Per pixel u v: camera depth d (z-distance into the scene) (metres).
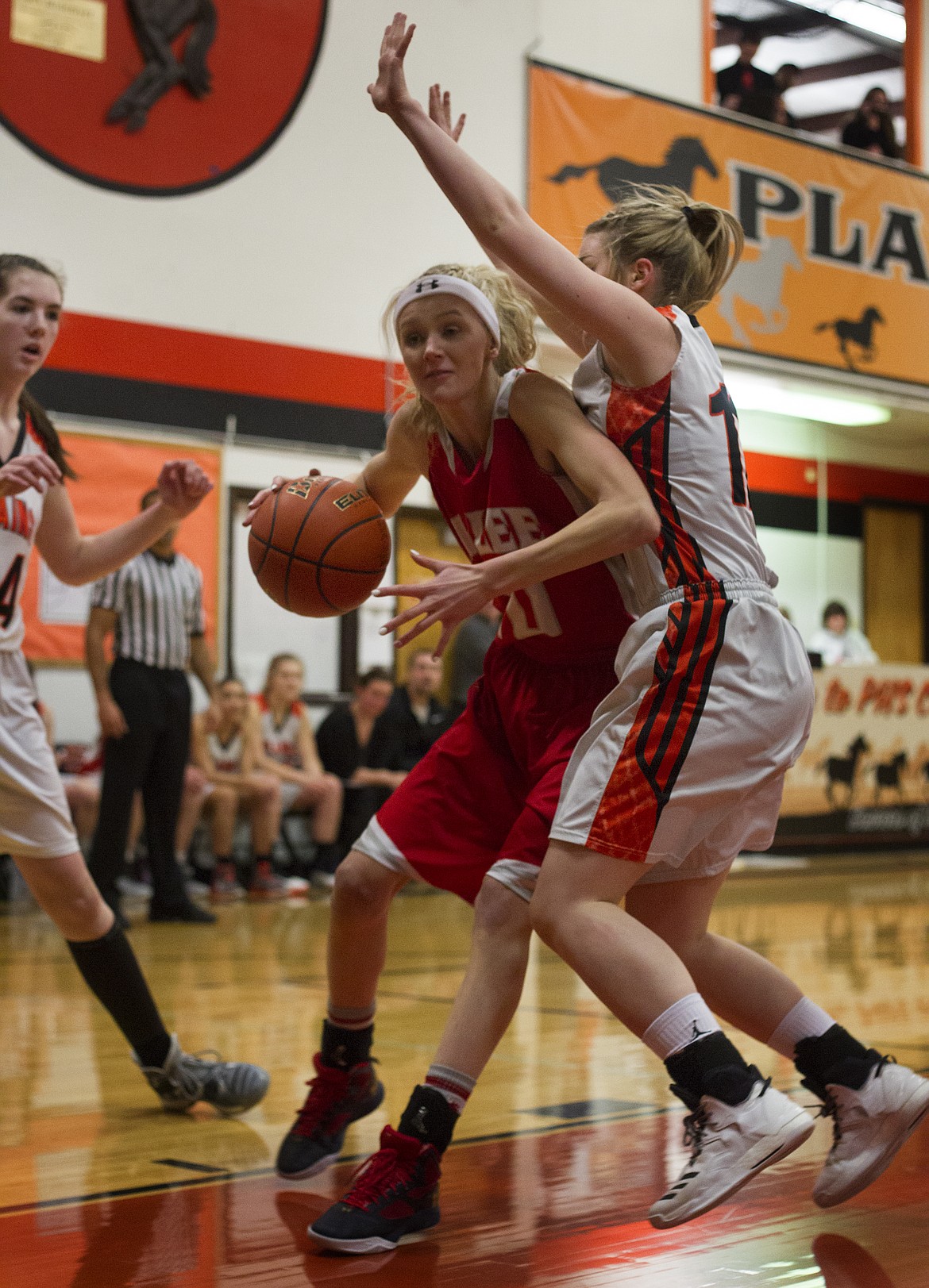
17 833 3.95
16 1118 4.25
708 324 15.48
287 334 13.42
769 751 2.91
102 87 12.45
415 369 3.19
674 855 2.89
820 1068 3.15
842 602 20.53
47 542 4.27
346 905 3.46
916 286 17.31
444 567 2.83
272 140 13.33
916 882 13.24
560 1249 2.94
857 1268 2.78
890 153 18.45
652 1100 4.41
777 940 8.61
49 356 12.20
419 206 14.19
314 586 3.31
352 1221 2.94
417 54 13.94
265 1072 4.28
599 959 2.79
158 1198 3.37
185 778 10.48
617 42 15.70
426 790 3.47
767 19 18.19
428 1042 5.41
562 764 3.19
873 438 20.83
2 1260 2.89
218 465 12.99
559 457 3.02
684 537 2.94
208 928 9.62
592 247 3.34
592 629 3.25
